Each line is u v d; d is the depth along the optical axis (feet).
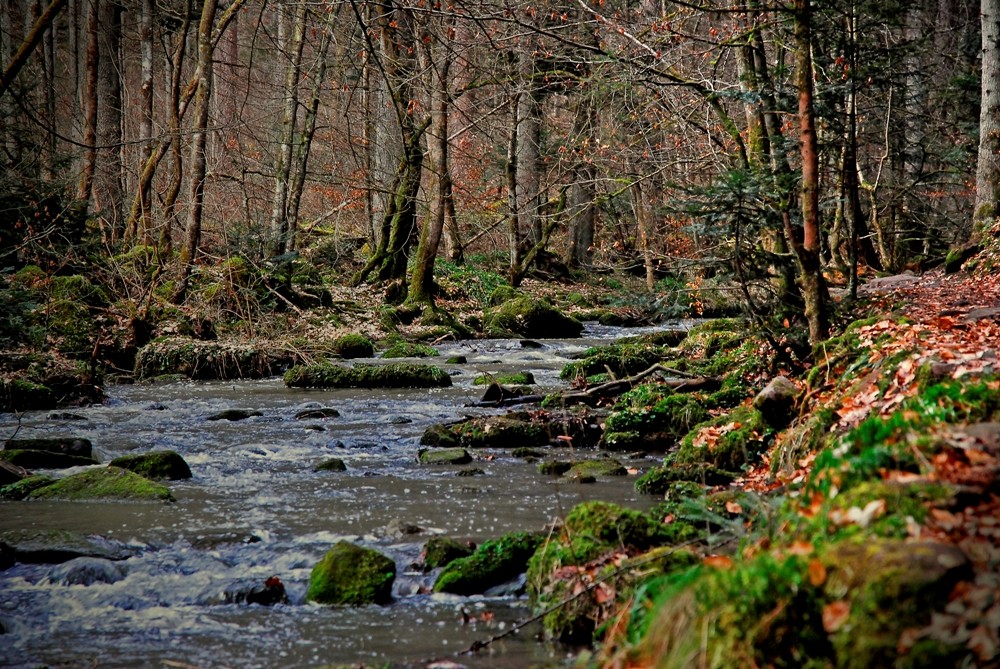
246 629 16.83
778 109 40.75
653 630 10.64
